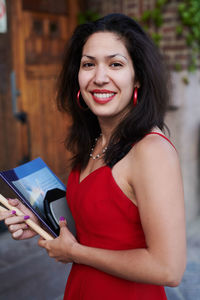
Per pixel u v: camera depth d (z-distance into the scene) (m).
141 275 1.15
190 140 4.13
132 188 1.20
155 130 1.24
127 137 1.25
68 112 1.64
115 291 1.30
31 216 1.47
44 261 3.24
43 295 2.78
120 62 1.27
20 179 1.48
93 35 1.31
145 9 3.77
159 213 1.11
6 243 3.48
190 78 3.92
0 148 3.53
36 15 3.58
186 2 3.62
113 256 1.21
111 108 1.30
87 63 1.32
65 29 3.87
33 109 3.67
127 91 1.30
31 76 3.61
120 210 1.23
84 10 4.01
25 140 3.65
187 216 4.22
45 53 3.71
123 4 3.85
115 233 1.25
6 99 3.52
